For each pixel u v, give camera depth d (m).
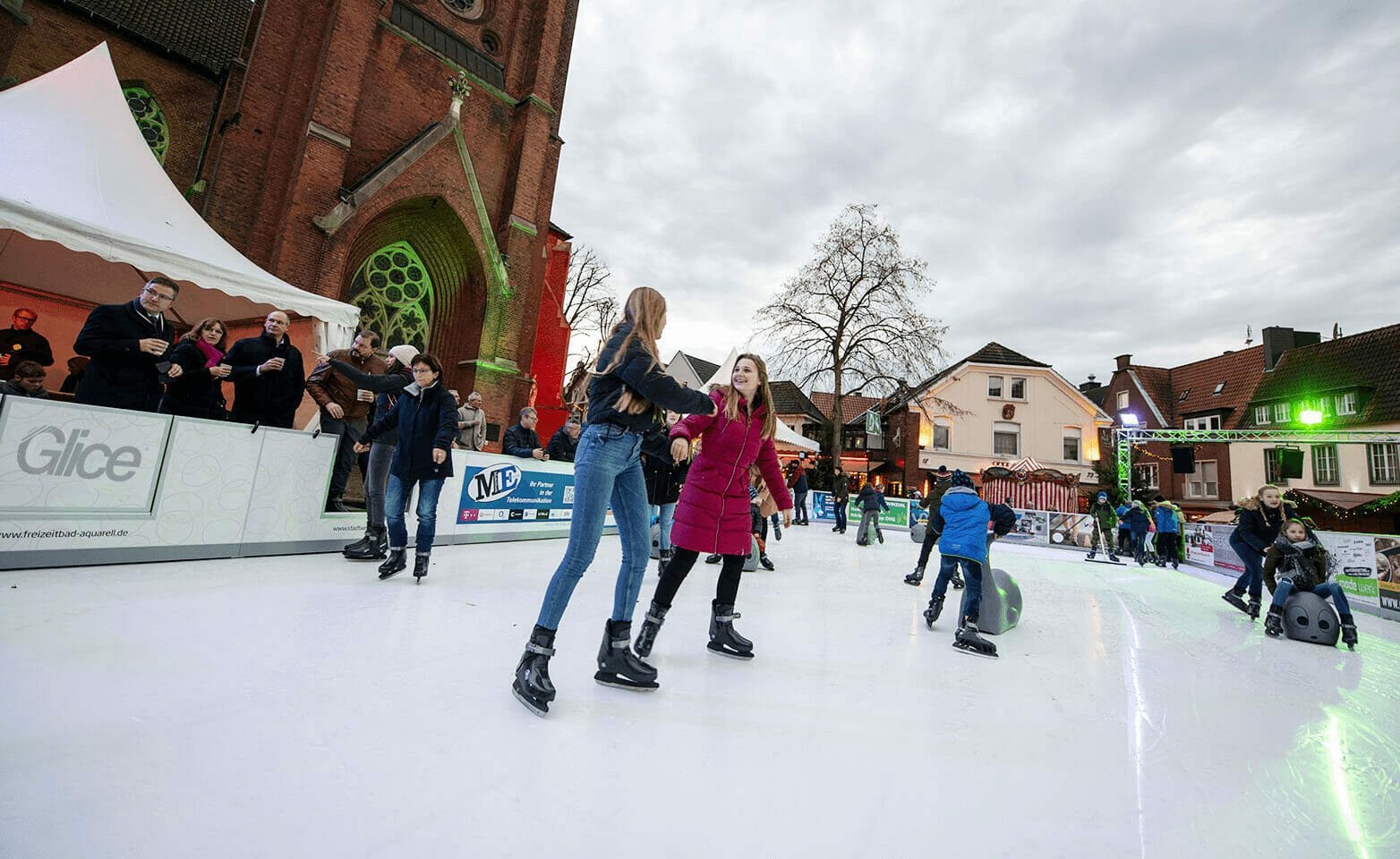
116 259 5.50
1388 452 22.89
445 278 14.18
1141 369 35.47
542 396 22.11
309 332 8.77
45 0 13.91
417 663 2.49
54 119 6.12
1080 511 27.02
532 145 15.43
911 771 1.90
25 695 1.81
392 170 12.20
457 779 1.59
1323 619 4.99
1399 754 2.39
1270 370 29.00
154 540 3.99
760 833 1.47
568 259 23.36
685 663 2.91
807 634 3.73
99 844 1.19
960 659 3.42
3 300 9.41
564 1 16.69
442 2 14.79
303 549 4.92
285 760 1.60
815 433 36.56
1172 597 7.46
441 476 4.17
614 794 1.60
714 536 2.94
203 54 16.98
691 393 2.42
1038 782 1.90
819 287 27.05
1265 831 1.68
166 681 2.04
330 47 11.88
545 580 4.71
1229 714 2.79
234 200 11.57
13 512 3.38
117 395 4.03
